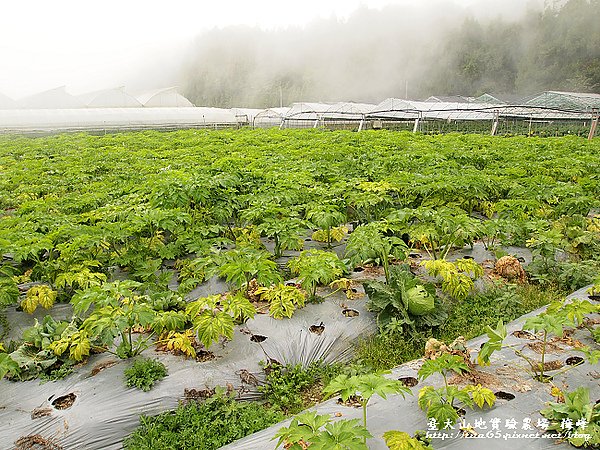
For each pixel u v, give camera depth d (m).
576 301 6.19
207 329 6.21
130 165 17.17
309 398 6.20
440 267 8.04
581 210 11.27
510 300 8.13
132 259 9.13
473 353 6.33
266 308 7.71
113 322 6.06
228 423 5.56
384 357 6.79
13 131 46.62
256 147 19.62
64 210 11.52
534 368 5.86
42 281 8.68
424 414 5.07
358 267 9.34
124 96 70.81
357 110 54.34
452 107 49.94
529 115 44.16
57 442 5.17
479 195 11.38
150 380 5.90
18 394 5.75
